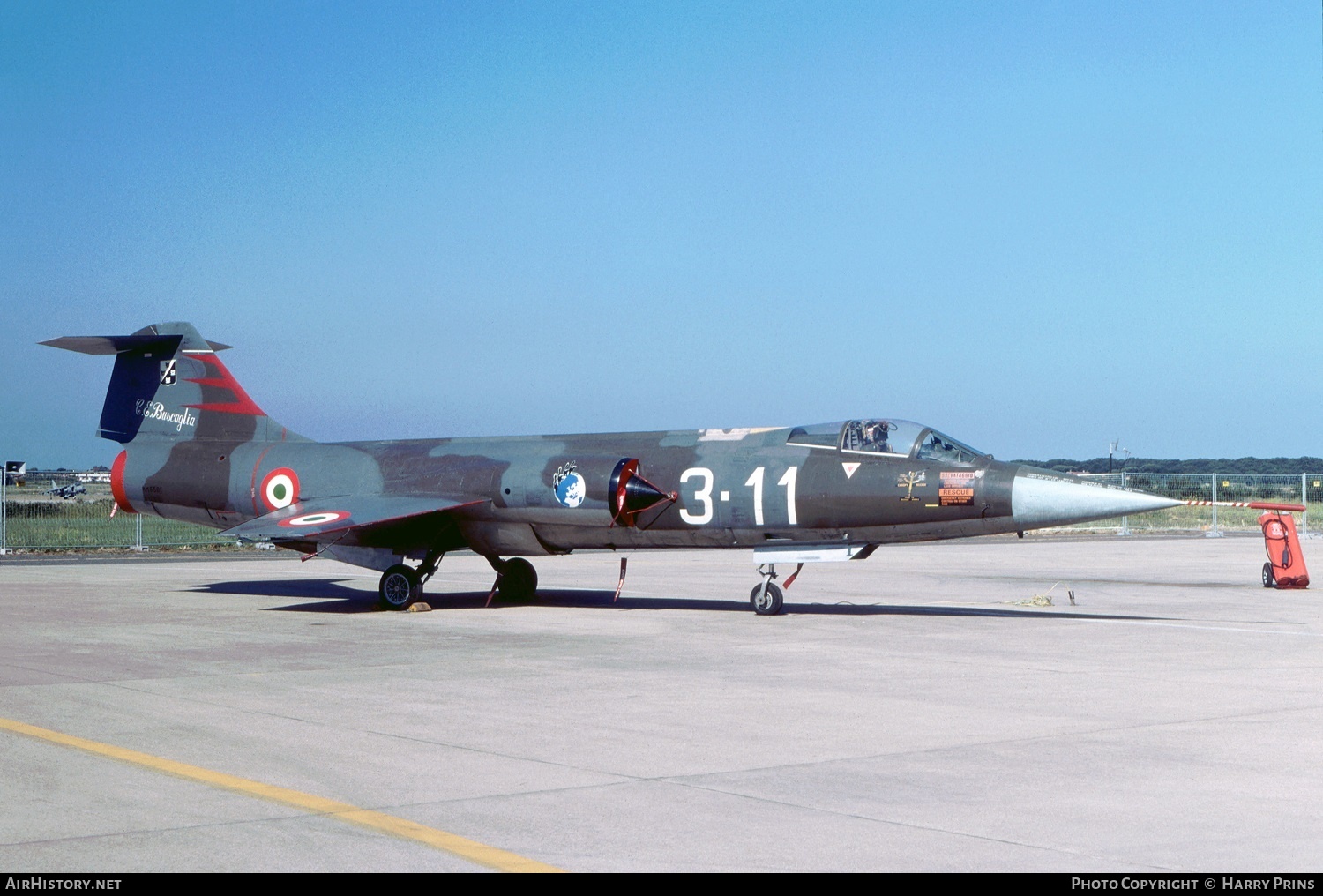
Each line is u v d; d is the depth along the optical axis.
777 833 6.54
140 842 6.36
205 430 23.48
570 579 26.34
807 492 18.20
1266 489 52.50
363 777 7.82
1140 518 60.97
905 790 7.45
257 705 10.53
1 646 14.62
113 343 23.62
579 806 7.09
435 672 12.54
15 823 6.73
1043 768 8.05
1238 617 18.22
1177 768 8.04
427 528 20.20
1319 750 8.62
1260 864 5.97
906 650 14.33
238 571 28.66
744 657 13.70
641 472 19.44
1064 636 15.75
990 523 17.48
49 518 48.38
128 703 10.59
